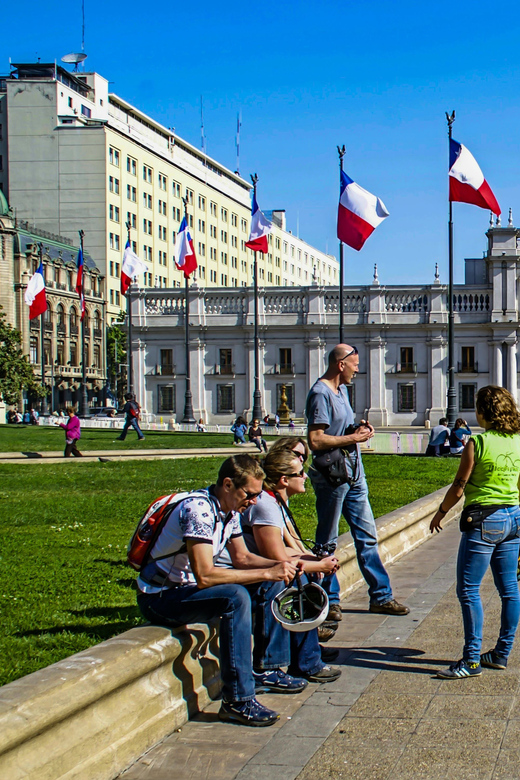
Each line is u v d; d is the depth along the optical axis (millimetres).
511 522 6332
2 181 101438
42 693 4402
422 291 65125
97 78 111625
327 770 4770
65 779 4387
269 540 6344
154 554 5781
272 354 66438
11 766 4133
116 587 8633
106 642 5340
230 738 5301
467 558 6324
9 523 13328
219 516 5766
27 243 86062
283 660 6188
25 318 84375
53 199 100375
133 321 67688
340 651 7074
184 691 5656
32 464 26062
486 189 28984
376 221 32250
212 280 124062
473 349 65125
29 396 84312
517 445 6398
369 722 5453
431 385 65125
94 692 4668
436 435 29672
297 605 6211
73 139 99938
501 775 4613
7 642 6523
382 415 65500
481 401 6543
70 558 10211
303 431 48531
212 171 133375
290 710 5754
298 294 66250
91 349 96562
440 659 6758
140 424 56188
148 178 109500
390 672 6469
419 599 8953
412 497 16578
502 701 5730
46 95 100312
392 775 4664
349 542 9703
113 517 14055
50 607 7734
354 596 9234
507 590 6395
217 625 6125
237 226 133875
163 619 5770
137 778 4754
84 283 94938
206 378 67125
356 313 65625
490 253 64438
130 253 53688
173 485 19484
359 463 8102
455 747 4996
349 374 8125
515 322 63750
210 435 45156
